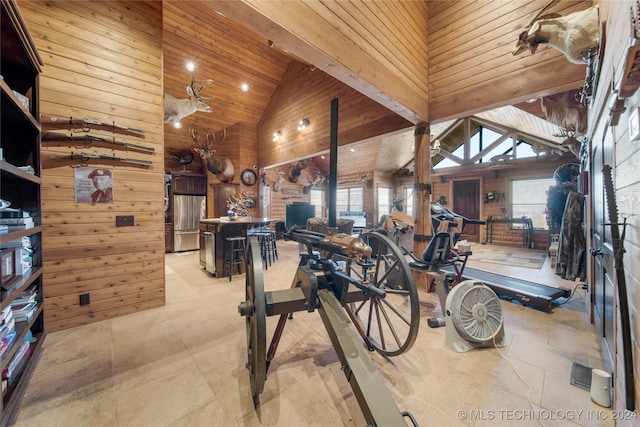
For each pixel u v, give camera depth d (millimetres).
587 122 2924
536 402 1531
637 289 1072
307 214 4324
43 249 2328
